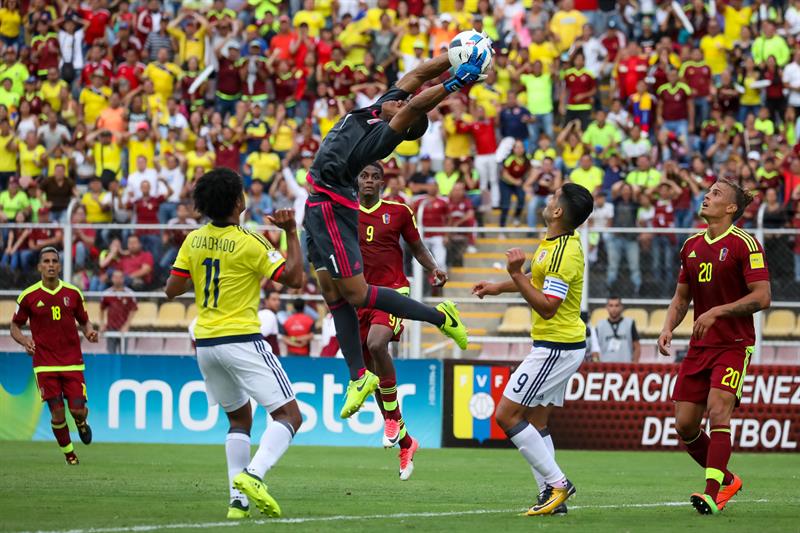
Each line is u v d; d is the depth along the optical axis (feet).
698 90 232.73
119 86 245.24
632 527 77.87
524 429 86.89
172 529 74.49
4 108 235.61
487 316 179.42
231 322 80.79
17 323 136.36
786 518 84.69
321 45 248.11
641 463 149.59
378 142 83.97
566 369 87.76
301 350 182.91
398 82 85.76
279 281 81.00
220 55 248.11
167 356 176.45
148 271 184.65
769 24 239.09
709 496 86.33
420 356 176.76
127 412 177.58
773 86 234.17
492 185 217.15
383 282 114.32
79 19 265.13
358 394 92.79
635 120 226.58
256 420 173.17
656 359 177.99
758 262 87.66
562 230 86.99
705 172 204.74
